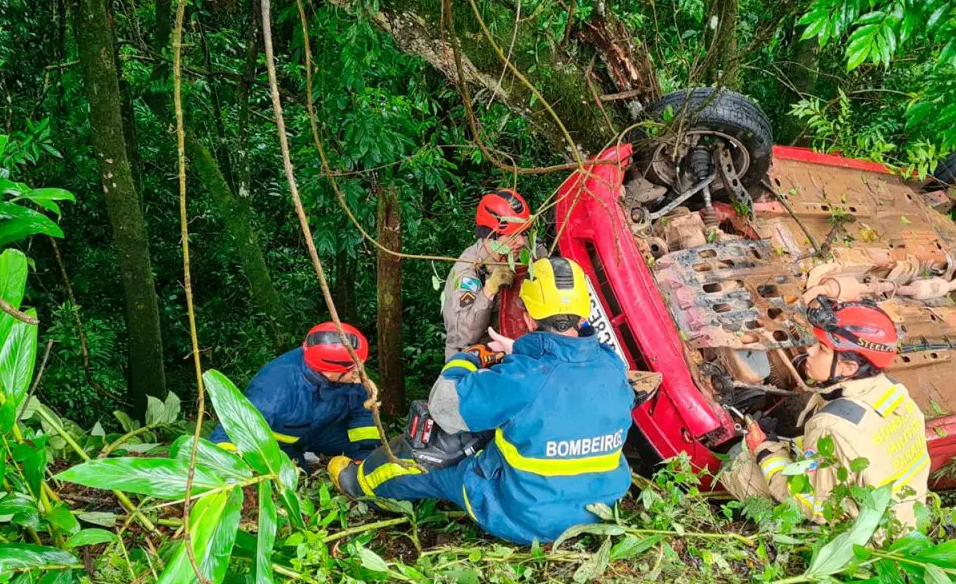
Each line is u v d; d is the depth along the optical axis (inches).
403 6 134.0
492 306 144.0
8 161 155.5
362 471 120.8
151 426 144.9
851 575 93.0
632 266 131.0
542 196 257.9
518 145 245.6
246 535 79.1
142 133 314.0
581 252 139.2
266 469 74.9
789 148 175.2
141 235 161.9
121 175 156.3
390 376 208.5
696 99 140.6
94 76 148.3
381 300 202.8
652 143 143.0
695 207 154.0
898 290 163.0
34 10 225.3
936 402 143.9
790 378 141.8
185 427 152.6
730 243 139.0
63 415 205.0
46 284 289.3
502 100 156.4
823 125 190.4
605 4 160.2
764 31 134.5
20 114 213.5
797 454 112.9
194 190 356.5
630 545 97.3
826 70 264.4
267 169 345.4
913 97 145.1
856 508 105.7
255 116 312.5
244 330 261.9
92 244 329.4
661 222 147.6
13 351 79.4
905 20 82.4
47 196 91.8
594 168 137.3
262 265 195.0
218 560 65.7
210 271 370.0
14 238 88.6
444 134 222.2
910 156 170.9
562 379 97.2
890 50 83.0
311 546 88.9
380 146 181.6
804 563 106.8
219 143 269.0
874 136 193.3
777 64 253.8
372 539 116.6
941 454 137.5
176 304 347.3
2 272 80.7
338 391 131.6
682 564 102.5
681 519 112.7
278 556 90.6
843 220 165.9
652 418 128.5
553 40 151.0
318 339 123.0
